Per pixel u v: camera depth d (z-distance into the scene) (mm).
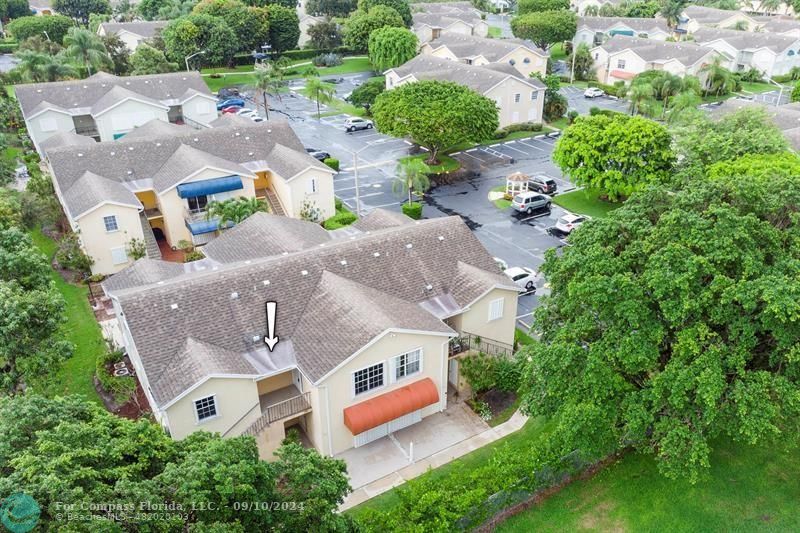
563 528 25422
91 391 34469
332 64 124625
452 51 108438
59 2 145875
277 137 60719
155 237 54438
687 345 23453
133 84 81000
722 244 24328
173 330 29938
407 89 69875
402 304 33250
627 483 27406
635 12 156750
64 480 15695
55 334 33406
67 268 47219
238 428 29547
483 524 25438
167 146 56219
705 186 27812
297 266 33969
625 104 98500
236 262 35938
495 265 37969
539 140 82062
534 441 30438
